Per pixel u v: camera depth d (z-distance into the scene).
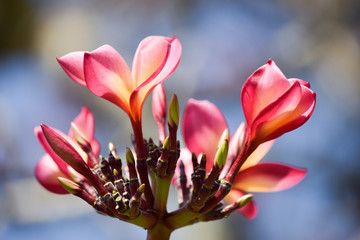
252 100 0.48
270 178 0.51
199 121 0.53
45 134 0.47
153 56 0.47
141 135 0.48
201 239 1.51
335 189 1.67
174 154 0.48
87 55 0.47
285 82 0.47
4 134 1.69
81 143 0.50
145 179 0.48
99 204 0.47
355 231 1.62
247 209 0.53
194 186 0.47
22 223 1.52
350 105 1.75
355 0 1.79
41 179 0.52
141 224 0.48
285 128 0.48
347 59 1.78
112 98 0.48
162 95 0.52
